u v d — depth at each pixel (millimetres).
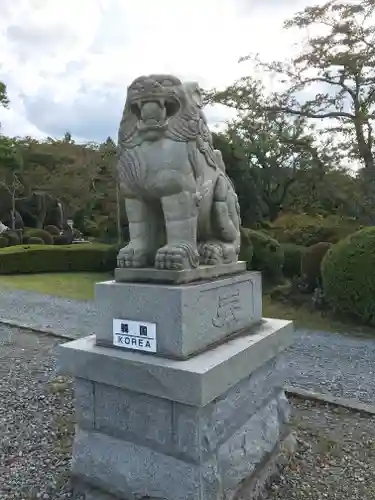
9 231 18531
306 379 4172
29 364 4395
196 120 2047
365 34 10938
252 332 2320
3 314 7195
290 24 11539
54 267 13562
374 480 2266
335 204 14375
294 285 7852
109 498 1995
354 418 3062
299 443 2660
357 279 6039
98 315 2092
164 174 1996
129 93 2016
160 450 1884
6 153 21250
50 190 23312
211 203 2371
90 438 2090
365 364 4676
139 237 2182
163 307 1870
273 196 16609
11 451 2562
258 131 14070
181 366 1760
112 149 21188
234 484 2000
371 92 11664
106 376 1958
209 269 2145
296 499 2107
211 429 1836
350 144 12367
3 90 19656
